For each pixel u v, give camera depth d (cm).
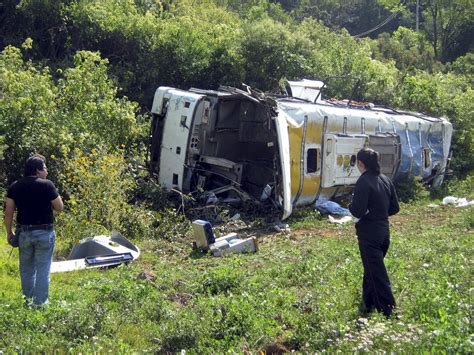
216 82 2247
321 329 700
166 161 1612
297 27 2972
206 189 1656
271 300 834
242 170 1656
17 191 791
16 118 1444
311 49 2430
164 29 2220
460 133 2483
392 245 1160
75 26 2169
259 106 1656
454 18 5012
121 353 646
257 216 1567
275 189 1534
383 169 1884
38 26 2186
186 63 2192
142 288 850
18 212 796
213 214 1515
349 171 1738
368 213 768
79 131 1527
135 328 745
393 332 654
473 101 2559
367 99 2469
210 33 2347
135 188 1514
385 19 5494
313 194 1662
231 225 1478
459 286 815
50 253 805
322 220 1591
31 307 750
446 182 2277
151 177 1638
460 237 1270
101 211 1291
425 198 1983
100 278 962
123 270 998
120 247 1138
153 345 712
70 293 844
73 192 1348
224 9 3497
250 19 3297
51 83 1664
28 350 645
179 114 1597
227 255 1189
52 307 745
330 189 1712
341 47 2631
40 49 2180
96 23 2170
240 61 2262
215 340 704
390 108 2255
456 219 1563
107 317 744
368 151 782
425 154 2109
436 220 1622
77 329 702
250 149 1722
